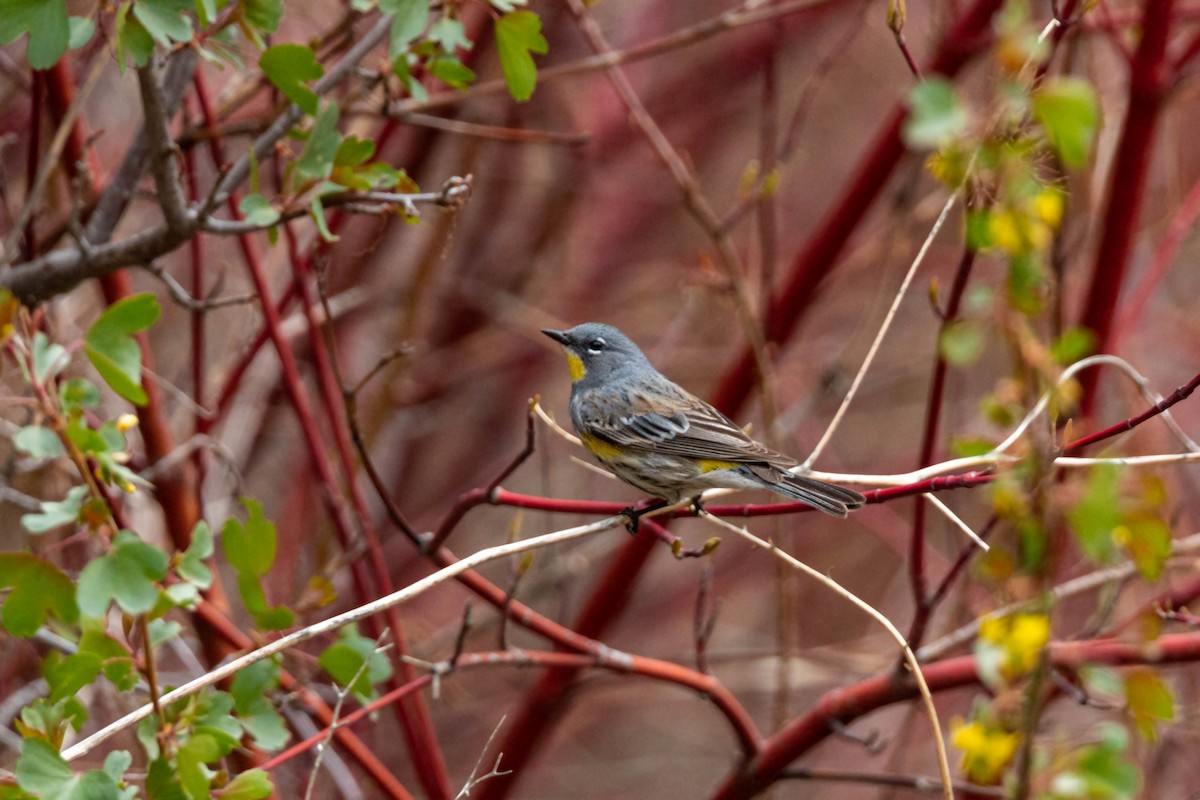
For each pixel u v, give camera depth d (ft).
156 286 49.32
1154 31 32.96
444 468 59.21
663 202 61.52
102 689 34.47
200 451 36.65
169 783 22.33
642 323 61.72
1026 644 19.61
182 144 33.09
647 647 60.34
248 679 24.47
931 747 49.16
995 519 26.96
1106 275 34.37
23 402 21.53
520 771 41.04
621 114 59.72
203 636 32.71
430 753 35.17
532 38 27.20
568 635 32.65
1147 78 33.22
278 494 50.14
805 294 42.39
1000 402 23.89
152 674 22.54
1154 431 41.50
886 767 44.09
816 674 53.88
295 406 36.14
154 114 26.32
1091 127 19.02
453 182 26.84
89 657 22.67
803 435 58.39
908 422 61.16
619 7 62.23
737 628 60.23
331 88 30.30
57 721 22.44
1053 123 19.22
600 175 61.31
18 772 21.25
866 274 61.57
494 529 58.39
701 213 38.99
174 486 34.58
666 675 33.27
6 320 21.67
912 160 47.09
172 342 49.32
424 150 47.47
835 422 29.35
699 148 62.13
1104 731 20.58
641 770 59.21
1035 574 19.57
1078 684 31.99
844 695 33.12
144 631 22.41
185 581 25.07
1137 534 19.75
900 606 55.16
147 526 36.52
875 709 32.65
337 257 50.37
